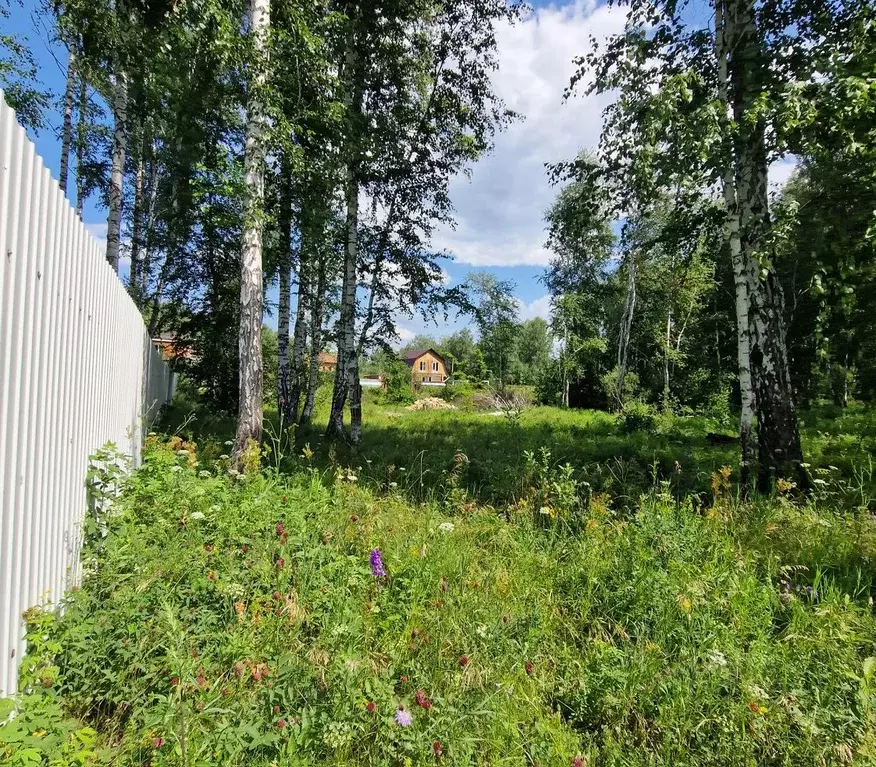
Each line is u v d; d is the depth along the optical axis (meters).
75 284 3.25
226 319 13.67
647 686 2.60
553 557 4.07
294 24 7.21
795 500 5.41
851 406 18.62
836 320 9.25
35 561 2.53
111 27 7.48
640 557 3.69
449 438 11.46
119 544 3.44
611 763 2.19
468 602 3.31
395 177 10.65
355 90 10.12
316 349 14.77
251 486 4.66
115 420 4.81
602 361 34.09
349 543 3.88
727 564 3.69
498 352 47.31
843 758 2.19
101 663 2.47
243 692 2.32
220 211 10.46
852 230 6.10
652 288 28.41
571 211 8.59
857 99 4.88
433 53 10.52
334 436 10.59
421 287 11.36
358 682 2.29
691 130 5.70
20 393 2.34
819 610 3.14
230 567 3.21
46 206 2.68
